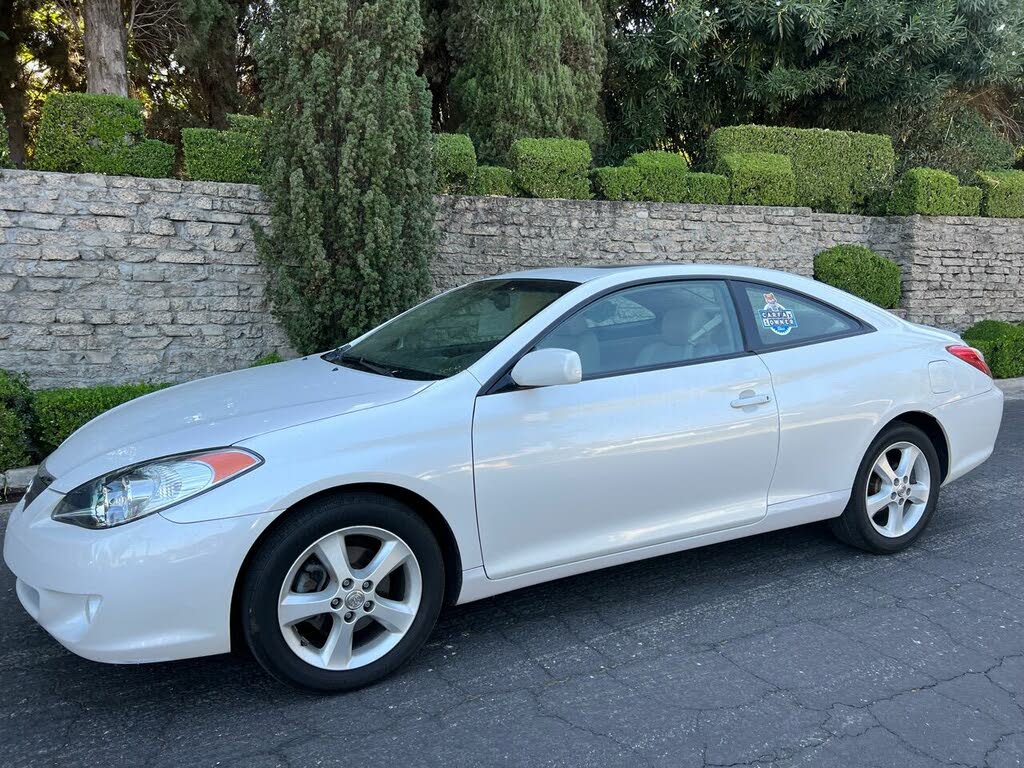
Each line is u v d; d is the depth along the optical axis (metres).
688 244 10.36
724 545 4.73
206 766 2.68
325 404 3.26
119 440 3.22
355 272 7.18
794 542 4.78
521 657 3.41
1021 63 12.70
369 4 6.83
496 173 9.46
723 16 11.66
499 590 3.42
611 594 4.05
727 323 4.09
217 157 7.78
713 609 3.87
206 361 7.86
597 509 3.56
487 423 3.31
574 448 3.46
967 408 4.66
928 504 4.57
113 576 2.77
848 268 10.88
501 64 10.30
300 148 6.91
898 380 4.40
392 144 6.92
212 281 7.80
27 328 7.14
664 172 10.22
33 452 6.10
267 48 7.10
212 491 2.86
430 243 7.71
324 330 7.41
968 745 2.79
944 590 4.09
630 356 3.76
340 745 2.79
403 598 3.24
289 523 2.95
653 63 11.52
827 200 11.84
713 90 12.81
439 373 3.52
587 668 3.31
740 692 3.12
